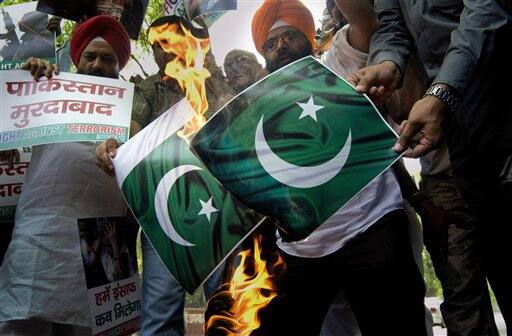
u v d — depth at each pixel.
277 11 2.50
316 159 1.74
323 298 1.88
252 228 1.97
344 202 1.69
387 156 1.69
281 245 1.92
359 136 1.72
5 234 2.88
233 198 2.01
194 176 2.07
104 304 2.63
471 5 1.64
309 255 1.84
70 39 3.02
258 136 1.79
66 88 2.61
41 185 2.61
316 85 1.79
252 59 2.94
